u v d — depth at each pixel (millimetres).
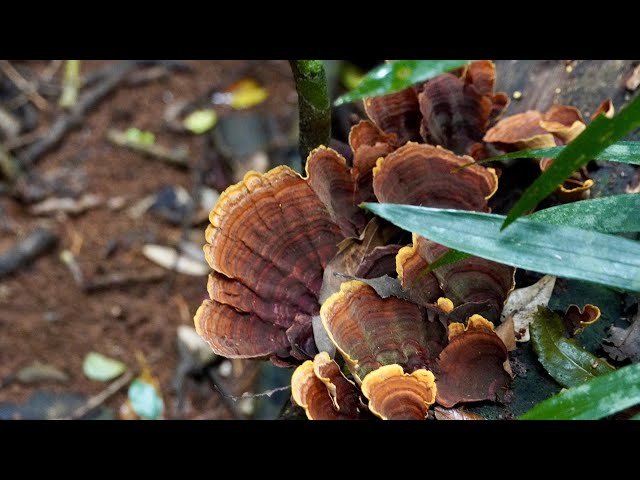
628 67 701
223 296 584
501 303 591
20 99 1267
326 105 640
